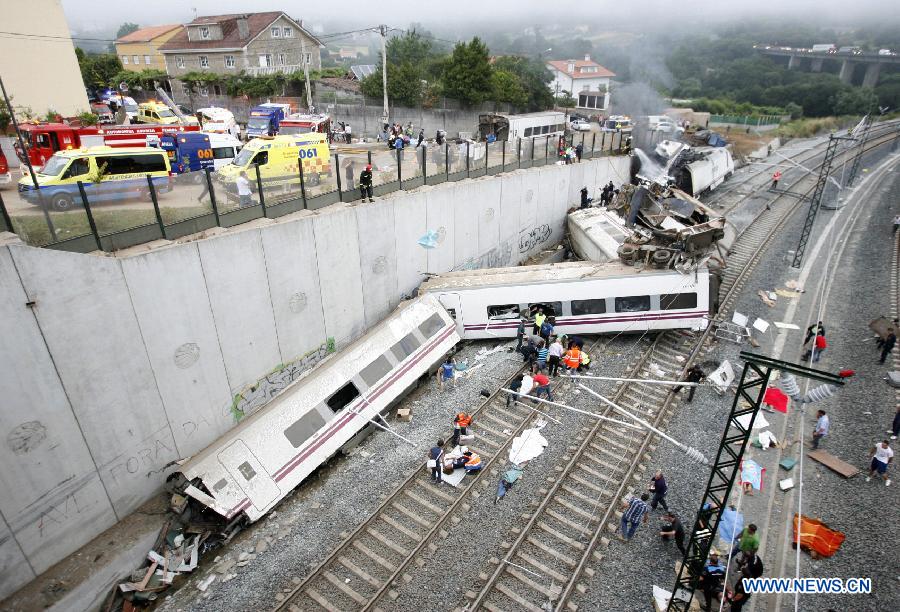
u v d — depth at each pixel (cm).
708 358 2081
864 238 3067
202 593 1242
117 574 1260
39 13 3406
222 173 1541
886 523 1345
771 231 3244
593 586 1222
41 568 1209
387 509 1437
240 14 5759
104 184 1262
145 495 1417
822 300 2464
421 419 1783
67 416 1202
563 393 1888
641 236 2286
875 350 2053
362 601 1198
